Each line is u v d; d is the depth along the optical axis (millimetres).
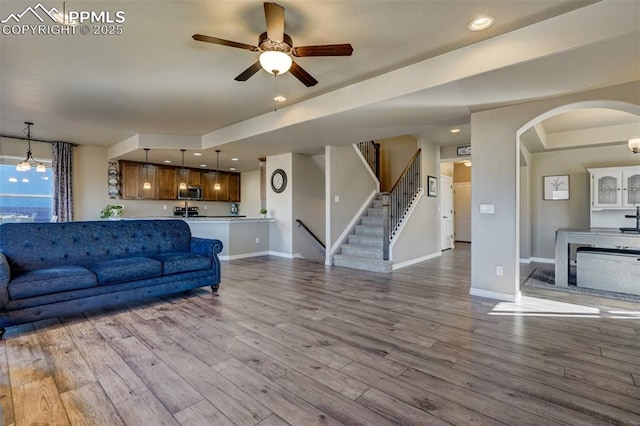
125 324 3051
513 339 2717
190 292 4207
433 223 7117
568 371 2189
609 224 5641
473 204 3986
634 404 1831
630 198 5355
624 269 4172
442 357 2396
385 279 4949
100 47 2914
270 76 3559
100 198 7445
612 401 1858
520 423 1675
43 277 2932
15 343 2625
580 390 1968
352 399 1880
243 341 2674
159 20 2500
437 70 3092
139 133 6234
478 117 3893
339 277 5098
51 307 2977
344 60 3180
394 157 8039
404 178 6539
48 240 3490
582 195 6078
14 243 3270
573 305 3643
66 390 1963
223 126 5789
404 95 3359
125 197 7801
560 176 6301
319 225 7707
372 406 1813
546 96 3369
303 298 3934
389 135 5262
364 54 3061
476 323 3084
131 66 3301
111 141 6930
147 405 1821
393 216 6410
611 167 5578
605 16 2264
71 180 7004
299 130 4891
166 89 3936
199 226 6785
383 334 2824
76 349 2518
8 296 2740
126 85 3809
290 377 2117
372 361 2334
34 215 6719
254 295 4074
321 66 3309
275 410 1780
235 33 2707
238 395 1917
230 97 4238
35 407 1796
